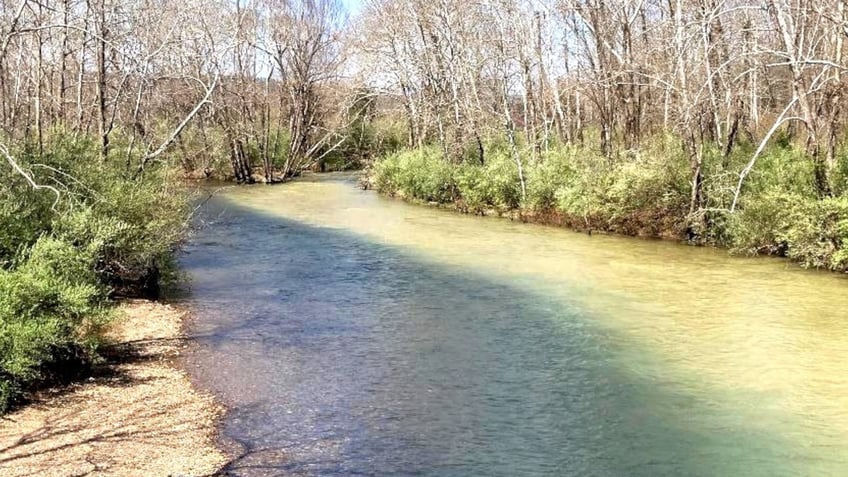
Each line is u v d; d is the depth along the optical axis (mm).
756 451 8539
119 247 14773
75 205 13734
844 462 8242
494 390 10562
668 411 9727
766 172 20922
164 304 15461
